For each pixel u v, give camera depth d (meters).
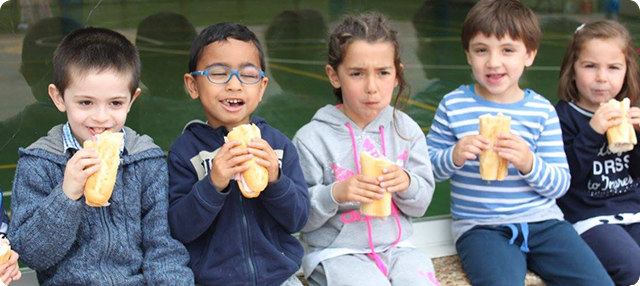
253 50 2.26
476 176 2.70
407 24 13.05
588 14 9.78
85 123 2.05
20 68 7.88
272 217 2.29
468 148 2.48
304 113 6.91
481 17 2.62
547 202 2.71
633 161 2.78
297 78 8.62
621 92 2.85
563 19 11.15
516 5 2.65
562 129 2.84
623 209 2.77
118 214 2.14
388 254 2.45
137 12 13.34
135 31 11.71
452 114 2.75
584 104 2.85
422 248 2.89
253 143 2.04
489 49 2.63
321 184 2.42
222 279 2.22
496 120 2.47
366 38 2.32
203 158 2.26
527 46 2.65
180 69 8.94
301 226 2.28
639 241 2.72
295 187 2.21
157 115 6.60
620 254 2.59
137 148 2.22
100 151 1.93
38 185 2.04
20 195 2.04
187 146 2.29
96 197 1.91
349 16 2.51
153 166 2.23
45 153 2.08
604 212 2.75
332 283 2.33
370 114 2.41
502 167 2.50
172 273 2.11
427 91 7.57
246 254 2.24
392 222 2.48
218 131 2.29
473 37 2.66
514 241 2.62
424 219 3.02
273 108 7.07
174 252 2.16
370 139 2.49
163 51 10.23
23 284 2.54
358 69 2.34
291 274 2.30
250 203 2.26
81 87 2.02
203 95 2.25
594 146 2.68
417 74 8.46
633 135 2.61
